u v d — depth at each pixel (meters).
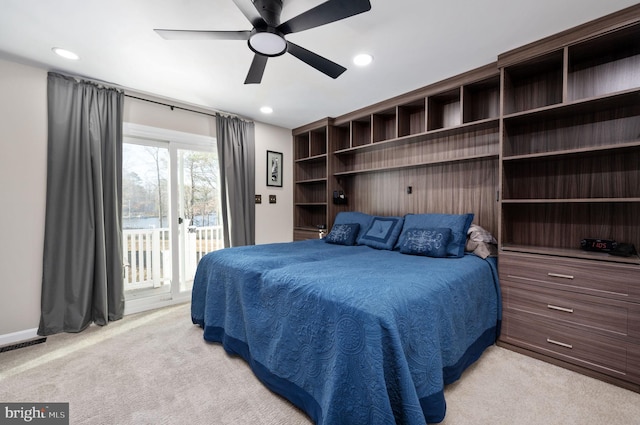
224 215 3.63
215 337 2.33
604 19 1.82
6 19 1.83
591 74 2.18
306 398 1.48
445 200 3.11
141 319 2.88
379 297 1.37
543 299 2.08
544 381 1.81
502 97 2.33
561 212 2.35
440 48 2.21
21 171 2.40
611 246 1.96
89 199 2.63
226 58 2.34
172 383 1.80
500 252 2.32
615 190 2.11
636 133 2.01
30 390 1.72
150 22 1.87
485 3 1.70
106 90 2.78
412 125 3.36
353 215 3.59
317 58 1.85
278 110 3.67
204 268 2.62
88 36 2.03
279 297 1.72
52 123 2.50
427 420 1.33
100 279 2.69
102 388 1.74
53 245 2.50
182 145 3.43
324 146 4.63
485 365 2.00
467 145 2.93
